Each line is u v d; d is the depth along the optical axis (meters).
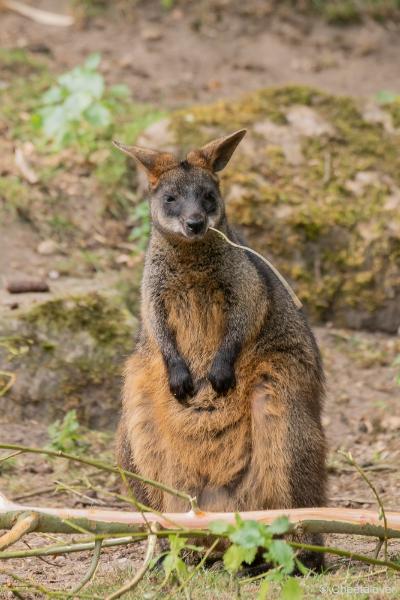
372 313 15.22
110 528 7.64
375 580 7.98
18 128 16.97
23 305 13.10
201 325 9.34
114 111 17.31
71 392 12.69
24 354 12.66
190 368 9.36
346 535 9.69
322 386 9.63
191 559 8.98
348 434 12.71
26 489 11.09
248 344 9.21
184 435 9.03
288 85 17.31
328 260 15.31
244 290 9.22
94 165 16.38
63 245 15.16
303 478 8.86
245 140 16.20
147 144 16.33
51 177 16.02
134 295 14.35
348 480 11.54
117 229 15.71
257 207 15.38
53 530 7.55
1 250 14.68
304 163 16.05
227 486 9.02
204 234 9.14
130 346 13.05
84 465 11.71
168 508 9.14
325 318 15.27
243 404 8.98
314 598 7.35
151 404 9.32
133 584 7.12
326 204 15.54
